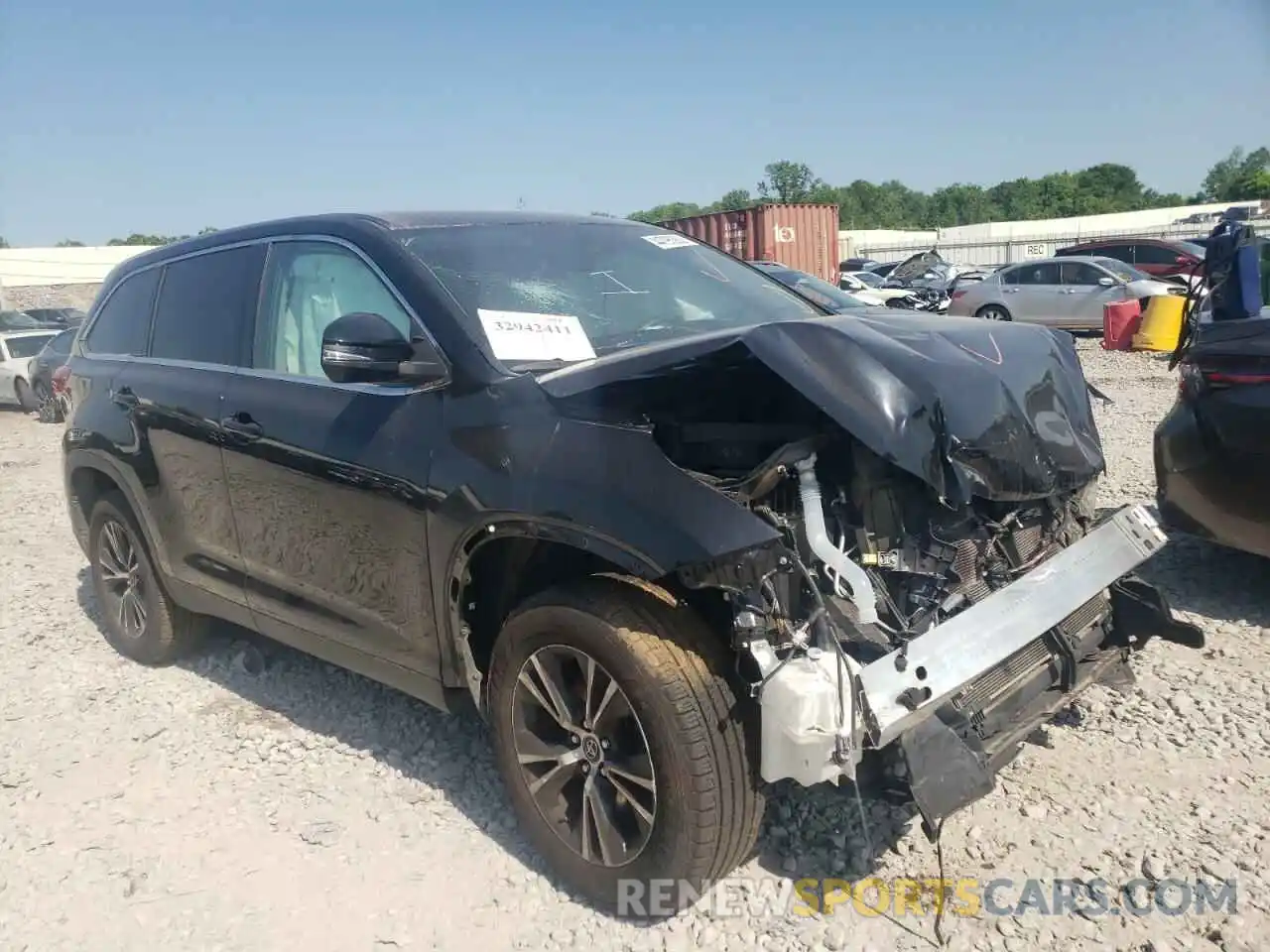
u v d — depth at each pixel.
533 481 2.97
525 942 2.97
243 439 4.05
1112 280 19.56
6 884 3.38
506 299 3.56
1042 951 2.81
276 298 4.17
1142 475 7.71
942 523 2.87
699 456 2.94
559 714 3.09
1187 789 3.51
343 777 3.94
